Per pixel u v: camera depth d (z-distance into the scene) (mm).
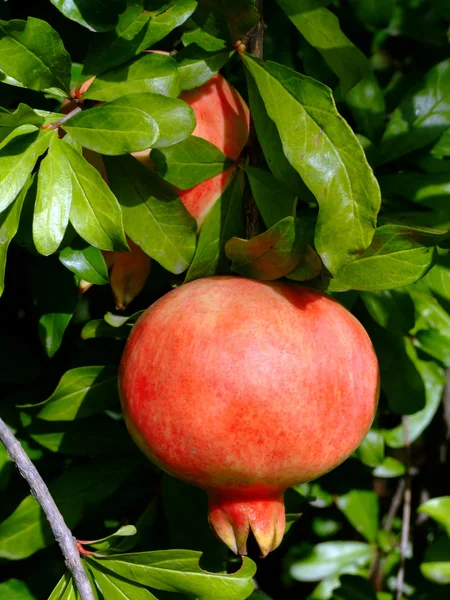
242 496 511
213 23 535
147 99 516
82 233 511
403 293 596
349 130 500
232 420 484
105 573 538
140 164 532
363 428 507
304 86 508
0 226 509
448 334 621
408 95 611
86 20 520
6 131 510
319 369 489
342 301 591
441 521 625
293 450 490
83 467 604
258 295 501
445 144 612
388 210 607
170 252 541
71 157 512
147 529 615
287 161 527
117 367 582
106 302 626
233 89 555
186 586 536
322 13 564
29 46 513
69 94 529
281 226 502
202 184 538
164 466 510
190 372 487
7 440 521
